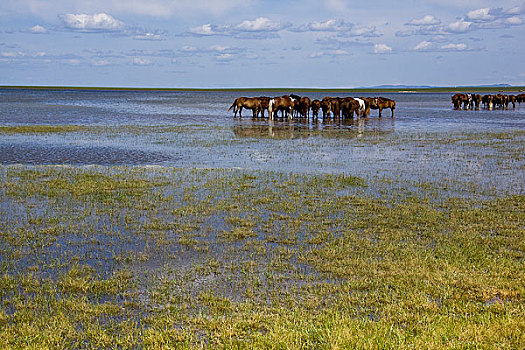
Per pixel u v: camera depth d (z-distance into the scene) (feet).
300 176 49.80
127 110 172.86
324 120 124.77
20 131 88.84
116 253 27.73
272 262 26.32
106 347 17.84
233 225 33.27
